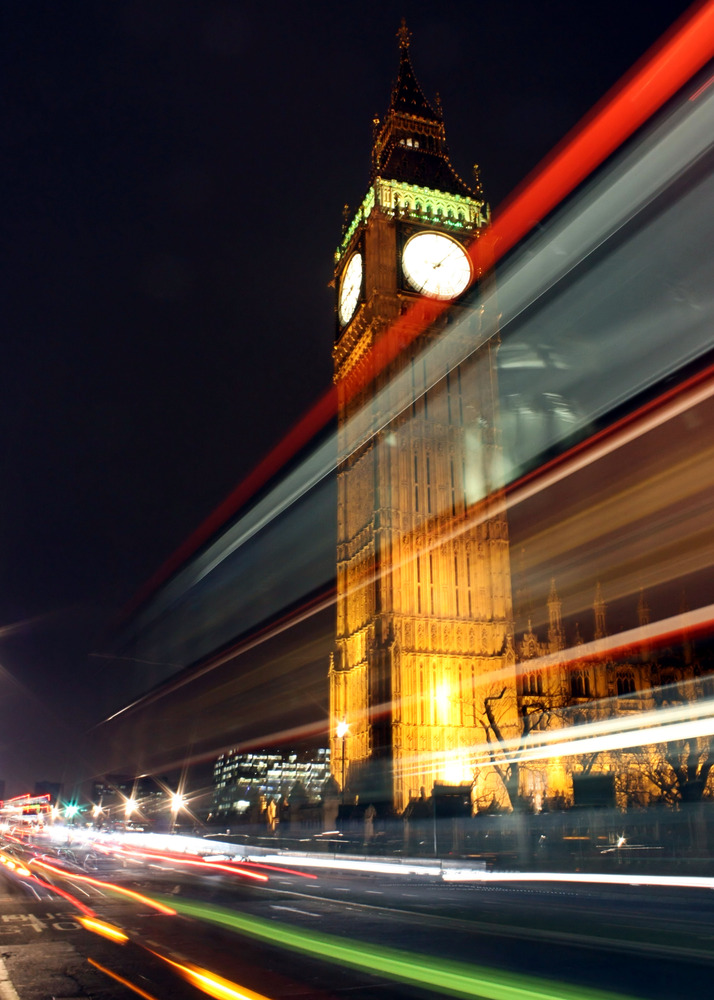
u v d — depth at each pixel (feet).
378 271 321.52
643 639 292.40
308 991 40.63
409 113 354.13
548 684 296.71
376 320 314.35
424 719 273.95
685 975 43.65
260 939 58.95
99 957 52.11
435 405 312.29
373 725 280.10
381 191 331.57
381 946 54.80
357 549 324.80
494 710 277.03
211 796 546.67
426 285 321.73
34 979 44.83
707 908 75.00
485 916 70.79
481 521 303.07
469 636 288.30
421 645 282.56
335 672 325.42
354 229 343.46
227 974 45.70
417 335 316.40
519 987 40.78
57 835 401.49
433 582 291.58
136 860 176.45
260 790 479.41
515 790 154.40
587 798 156.76
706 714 202.08
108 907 81.20
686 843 141.90
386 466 299.79
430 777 267.18
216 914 74.43
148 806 546.67
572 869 116.26
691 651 272.31
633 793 173.58
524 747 177.99
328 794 302.86
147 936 61.11
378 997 38.99
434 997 38.81
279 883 111.96
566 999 37.68
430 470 304.71
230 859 185.57
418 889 99.76
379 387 308.19
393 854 167.32
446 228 329.72
